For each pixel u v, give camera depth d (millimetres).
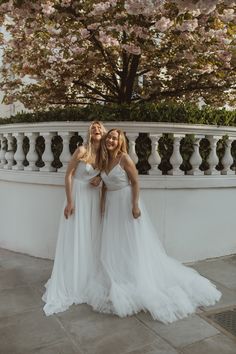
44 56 5215
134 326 2951
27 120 4852
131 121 4160
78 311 3211
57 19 4520
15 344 2662
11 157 4957
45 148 4449
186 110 4285
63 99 6656
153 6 2975
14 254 4820
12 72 6570
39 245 4645
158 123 4082
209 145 4484
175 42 5574
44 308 3199
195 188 4387
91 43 5492
